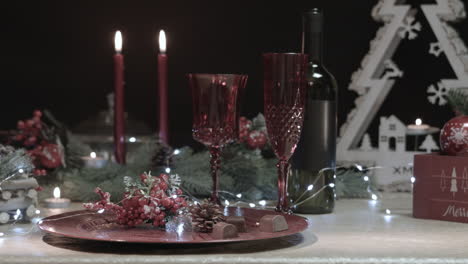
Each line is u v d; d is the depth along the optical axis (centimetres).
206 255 121
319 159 154
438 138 185
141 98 200
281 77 147
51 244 128
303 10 193
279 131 148
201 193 166
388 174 180
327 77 155
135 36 200
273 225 130
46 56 202
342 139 182
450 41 179
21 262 120
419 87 185
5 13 201
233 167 169
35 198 144
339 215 154
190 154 173
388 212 155
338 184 170
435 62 185
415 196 150
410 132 182
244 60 196
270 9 194
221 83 148
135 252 123
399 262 121
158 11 199
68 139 185
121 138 174
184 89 198
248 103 195
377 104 183
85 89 202
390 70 185
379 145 181
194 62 198
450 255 123
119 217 133
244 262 120
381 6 182
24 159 145
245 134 172
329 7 190
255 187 168
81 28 201
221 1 196
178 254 122
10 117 202
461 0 182
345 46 190
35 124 181
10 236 133
